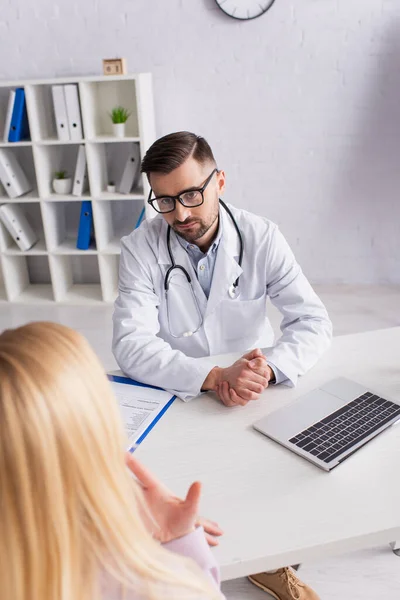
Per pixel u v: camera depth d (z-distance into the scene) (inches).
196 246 59.9
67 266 137.9
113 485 21.7
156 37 120.1
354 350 56.9
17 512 19.8
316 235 133.3
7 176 123.8
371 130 123.6
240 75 121.7
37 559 20.0
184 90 123.9
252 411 47.9
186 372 51.1
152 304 60.6
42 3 118.9
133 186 128.8
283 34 118.0
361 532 35.5
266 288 64.2
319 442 43.0
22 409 19.8
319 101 122.3
